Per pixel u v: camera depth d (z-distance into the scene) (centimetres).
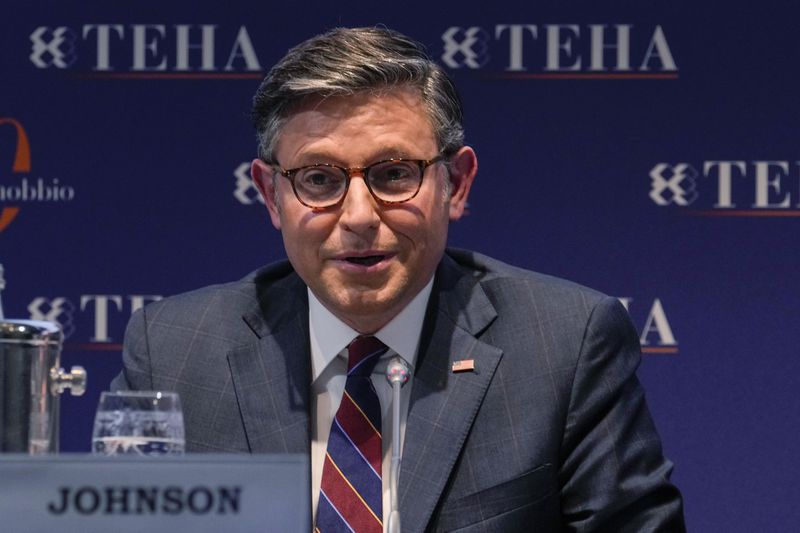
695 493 789
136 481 313
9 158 821
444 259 538
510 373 500
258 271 558
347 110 456
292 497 314
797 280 791
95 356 816
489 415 490
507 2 814
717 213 798
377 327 494
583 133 808
